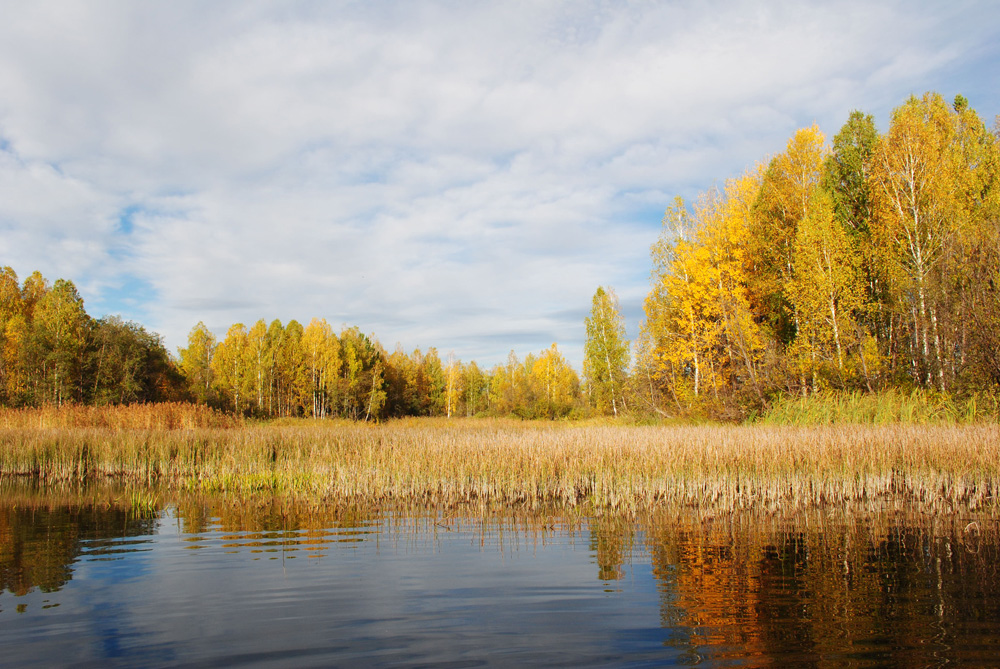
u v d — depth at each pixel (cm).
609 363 3872
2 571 757
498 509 1171
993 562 748
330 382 5028
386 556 823
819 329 2141
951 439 1266
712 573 726
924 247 2159
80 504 1244
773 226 2645
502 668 466
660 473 1245
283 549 867
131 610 611
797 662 475
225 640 530
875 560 768
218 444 1728
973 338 1822
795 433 1518
